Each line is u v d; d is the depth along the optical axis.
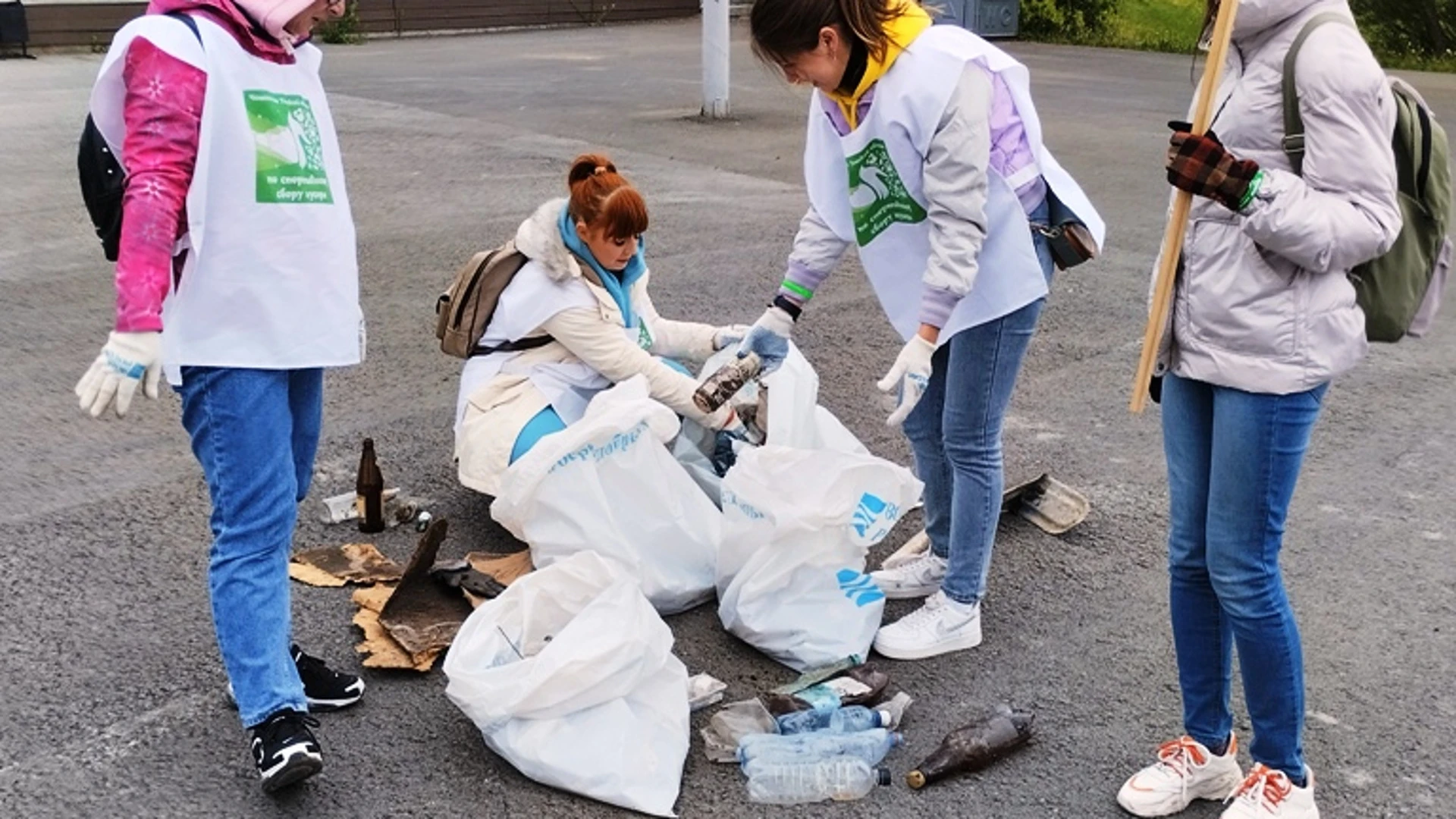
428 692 3.38
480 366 4.21
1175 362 2.72
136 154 2.63
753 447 4.22
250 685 2.92
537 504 3.68
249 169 2.78
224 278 2.80
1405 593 4.05
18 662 3.46
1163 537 4.40
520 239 4.07
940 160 3.12
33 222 8.31
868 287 7.35
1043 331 6.64
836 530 3.55
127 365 2.58
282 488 2.94
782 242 8.28
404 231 8.30
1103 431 5.35
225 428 2.87
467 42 21.45
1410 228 2.58
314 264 2.92
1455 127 13.52
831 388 5.78
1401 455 5.15
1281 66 2.47
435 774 3.06
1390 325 2.62
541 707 2.97
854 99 3.22
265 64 2.82
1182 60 19.69
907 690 3.47
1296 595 4.03
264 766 2.87
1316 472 4.98
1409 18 20.12
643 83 15.71
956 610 3.64
